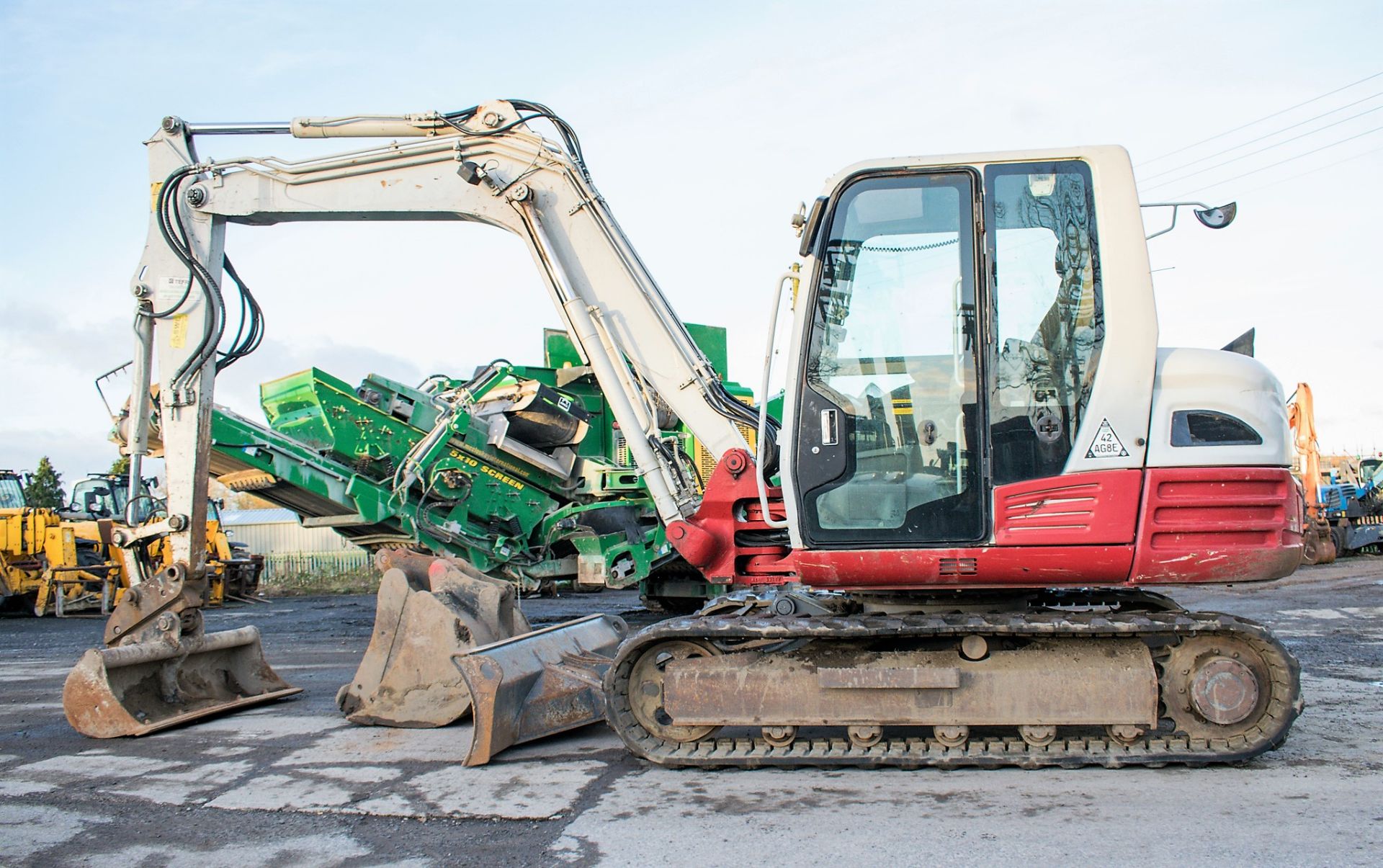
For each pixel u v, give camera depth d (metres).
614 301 6.68
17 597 16.41
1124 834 3.90
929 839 3.89
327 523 10.77
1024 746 4.86
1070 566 4.70
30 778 5.10
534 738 5.51
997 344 4.84
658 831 4.09
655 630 4.98
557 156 6.76
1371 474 24.91
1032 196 4.90
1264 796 4.36
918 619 4.85
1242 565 4.63
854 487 4.92
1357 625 10.49
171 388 6.68
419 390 12.21
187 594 6.46
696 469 7.14
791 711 4.89
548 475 11.98
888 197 5.00
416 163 6.86
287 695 7.05
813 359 5.00
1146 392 4.70
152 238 6.85
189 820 4.39
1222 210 4.84
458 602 6.37
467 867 3.75
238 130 6.92
